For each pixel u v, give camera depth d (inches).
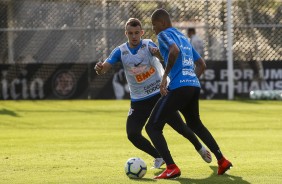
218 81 2406.5
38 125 1724.9
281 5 2426.2
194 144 1011.9
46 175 985.5
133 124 1029.8
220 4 2420.0
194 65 1005.2
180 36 968.9
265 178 944.3
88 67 2453.2
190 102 970.1
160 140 944.9
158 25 967.0
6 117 1914.4
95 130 1610.5
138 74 1019.9
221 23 2420.0
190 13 2443.4
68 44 2476.6
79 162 1112.8
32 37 2488.9
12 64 2461.9
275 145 1311.5
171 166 942.4
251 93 2391.7
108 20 2447.1
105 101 2385.6
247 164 1074.1
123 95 2444.6
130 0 2437.3
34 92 2459.4
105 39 2452.0
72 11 2464.3
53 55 2488.9
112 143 1365.7
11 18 2482.8
